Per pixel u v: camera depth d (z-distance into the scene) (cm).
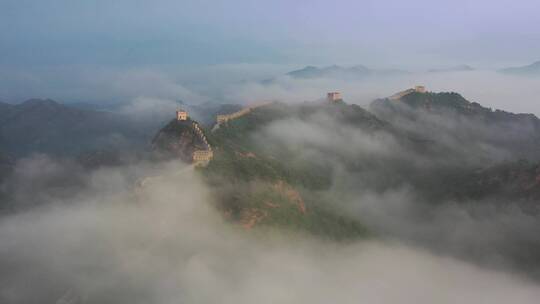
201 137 16800
